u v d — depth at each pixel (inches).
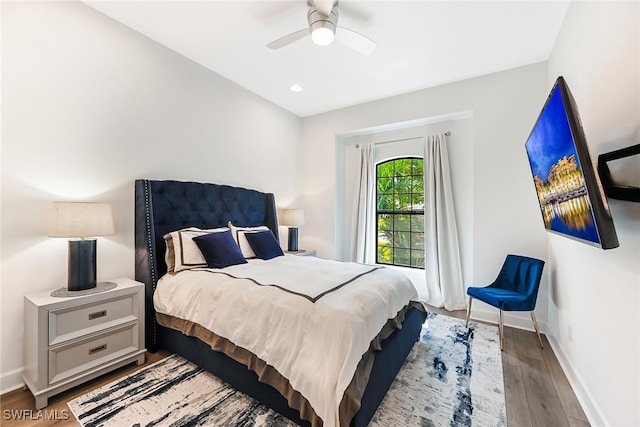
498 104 123.2
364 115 162.7
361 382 55.9
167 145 111.3
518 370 83.7
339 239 179.5
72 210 73.9
